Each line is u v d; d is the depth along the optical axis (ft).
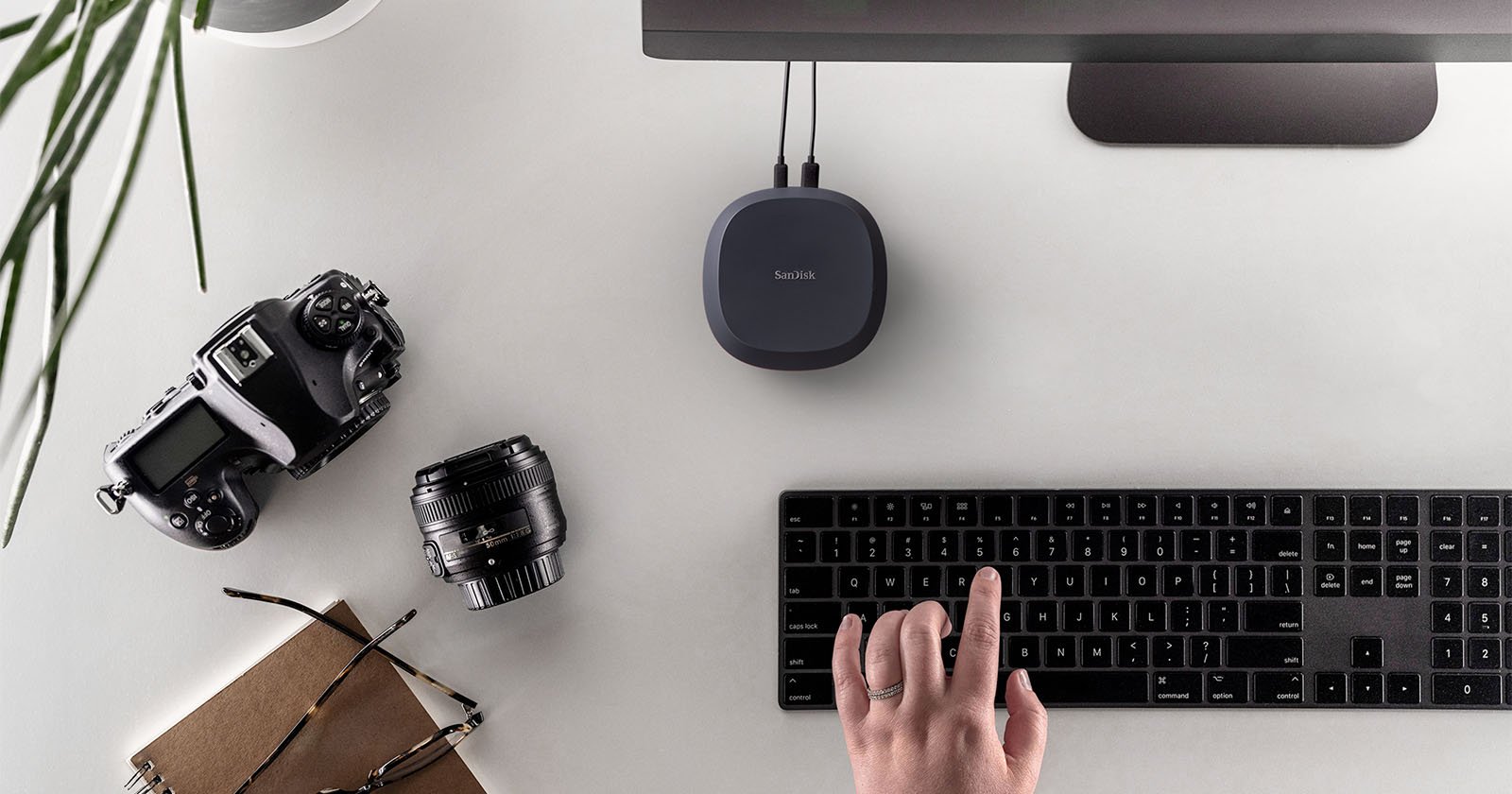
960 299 2.45
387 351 2.30
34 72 1.16
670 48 1.94
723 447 2.45
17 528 2.43
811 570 2.36
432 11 2.46
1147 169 2.44
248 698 2.40
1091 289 2.44
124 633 2.43
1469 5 1.86
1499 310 2.42
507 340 2.46
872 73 2.45
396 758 2.38
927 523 2.36
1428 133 2.43
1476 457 2.41
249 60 2.45
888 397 2.45
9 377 2.44
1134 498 2.36
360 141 2.47
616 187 2.47
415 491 2.22
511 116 2.47
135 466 2.20
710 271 2.32
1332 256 2.43
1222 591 2.35
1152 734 2.39
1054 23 1.89
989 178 2.46
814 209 2.28
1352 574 2.33
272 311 2.17
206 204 2.45
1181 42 1.90
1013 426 2.44
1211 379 2.44
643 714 2.42
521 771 2.42
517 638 2.43
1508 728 2.37
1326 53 1.95
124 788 2.42
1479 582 2.32
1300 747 2.39
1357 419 2.43
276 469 2.37
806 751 2.40
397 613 2.44
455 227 2.47
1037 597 2.36
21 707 2.42
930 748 1.84
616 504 2.44
